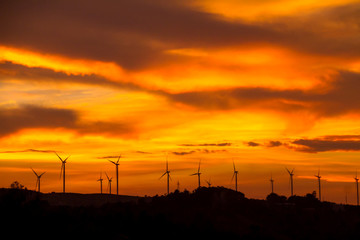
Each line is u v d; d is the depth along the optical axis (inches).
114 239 6998.0
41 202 7495.1
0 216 6727.4
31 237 6545.3
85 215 7805.1
